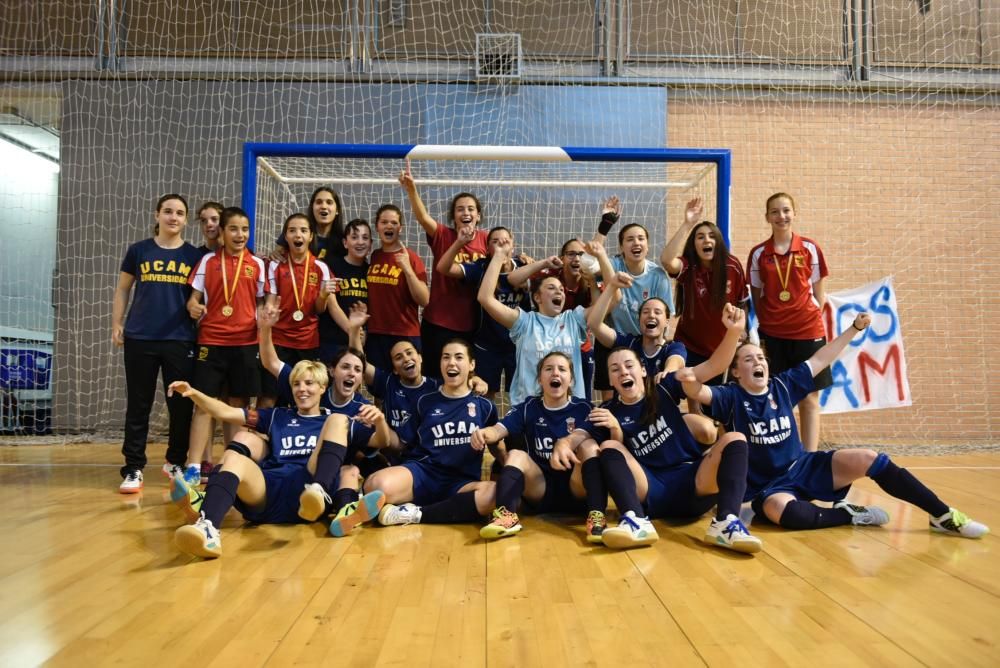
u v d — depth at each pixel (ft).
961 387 24.47
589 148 15.98
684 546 9.53
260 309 12.14
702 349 14.02
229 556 9.04
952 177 24.64
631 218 23.67
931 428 24.32
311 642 6.19
